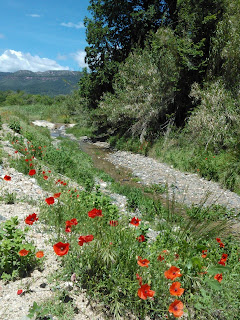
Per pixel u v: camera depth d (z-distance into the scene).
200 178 13.02
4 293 2.71
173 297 3.07
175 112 19.52
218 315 3.03
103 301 2.81
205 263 3.83
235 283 3.67
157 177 13.25
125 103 20.16
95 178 11.68
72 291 2.88
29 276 2.99
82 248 3.29
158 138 19.16
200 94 16.61
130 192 9.93
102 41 24.73
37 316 2.45
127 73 20.50
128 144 20.31
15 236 3.12
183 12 18.62
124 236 3.41
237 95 15.59
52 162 11.20
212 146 14.72
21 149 11.02
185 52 17.84
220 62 17.00
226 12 17.28
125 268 2.96
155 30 24.62
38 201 5.64
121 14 24.62
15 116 22.70
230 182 11.84
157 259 3.21
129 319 2.71
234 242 6.23
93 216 3.24
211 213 8.55
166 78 18.81
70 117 39.12
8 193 5.26
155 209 8.06
